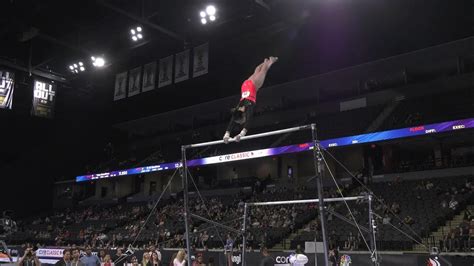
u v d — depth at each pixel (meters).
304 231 25.14
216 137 44.88
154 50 35.50
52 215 45.19
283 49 36.75
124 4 29.50
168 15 29.66
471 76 31.86
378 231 22.42
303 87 41.12
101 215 41.53
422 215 23.30
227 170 44.72
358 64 36.56
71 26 32.22
